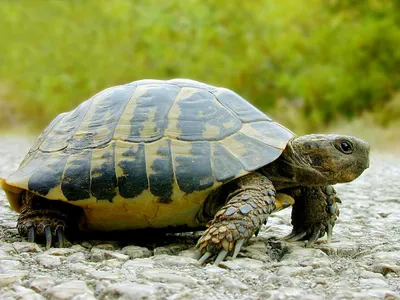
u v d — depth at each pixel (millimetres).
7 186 527
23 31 2672
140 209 492
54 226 513
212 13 2309
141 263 468
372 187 928
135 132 500
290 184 517
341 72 2129
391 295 409
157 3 2381
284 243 529
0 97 2686
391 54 2096
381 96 2096
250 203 468
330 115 2146
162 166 484
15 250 500
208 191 480
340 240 558
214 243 464
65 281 427
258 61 2240
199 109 509
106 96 532
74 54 2490
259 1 2293
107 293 408
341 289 424
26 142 1934
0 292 413
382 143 1793
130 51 2412
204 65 2262
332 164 506
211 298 405
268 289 422
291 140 514
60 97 2471
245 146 493
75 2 2527
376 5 2150
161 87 526
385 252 517
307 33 2330
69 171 498
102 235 542
